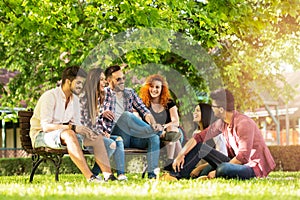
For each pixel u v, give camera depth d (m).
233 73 14.24
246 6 9.54
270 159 6.83
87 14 12.68
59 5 11.88
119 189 5.13
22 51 15.77
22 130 7.27
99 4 12.78
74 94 6.93
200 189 5.04
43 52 15.56
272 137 28.70
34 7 11.23
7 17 11.45
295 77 30.12
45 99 6.72
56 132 6.41
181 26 12.47
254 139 6.83
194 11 11.27
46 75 15.52
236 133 6.82
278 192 4.91
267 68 15.96
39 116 6.88
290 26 15.37
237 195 4.59
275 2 10.18
